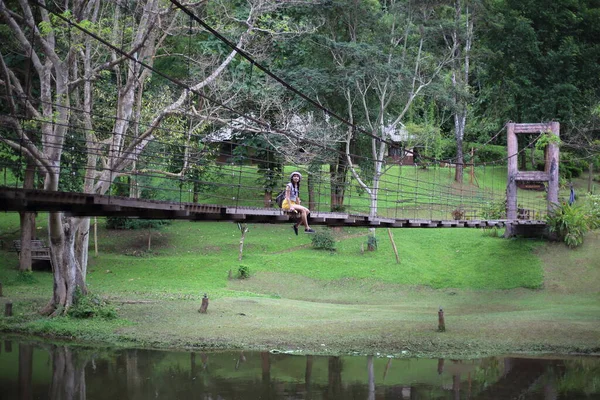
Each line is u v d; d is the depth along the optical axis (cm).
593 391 1730
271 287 3500
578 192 5234
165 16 2292
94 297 2595
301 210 1669
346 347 2164
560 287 3428
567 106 4981
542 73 5259
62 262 2530
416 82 4216
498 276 3600
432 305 3120
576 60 5231
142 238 4259
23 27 2545
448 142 5719
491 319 2528
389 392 1717
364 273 3669
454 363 2006
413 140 4506
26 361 1981
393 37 3928
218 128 3450
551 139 3891
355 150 4466
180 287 3306
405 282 3566
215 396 1662
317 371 1906
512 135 4006
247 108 3591
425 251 4006
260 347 2164
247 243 4197
